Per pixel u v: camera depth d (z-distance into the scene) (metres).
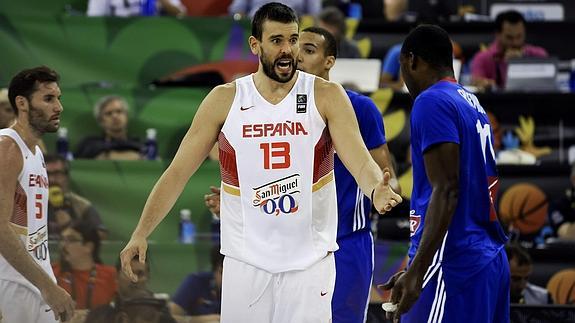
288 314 14.32
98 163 25.52
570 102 28.09
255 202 14.36
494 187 15.73
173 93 27.31
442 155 14.63
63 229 25.08
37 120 18.42
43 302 18.47
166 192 14.55
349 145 14.21
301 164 14.30
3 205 17.80
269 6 14.30
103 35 28.75
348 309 17.81
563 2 34.88
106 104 27.02
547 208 26.34
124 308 23.58
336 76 27.66
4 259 18.17
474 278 15.01
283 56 14.18
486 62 30.31
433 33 15.66
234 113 14.41
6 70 28.39
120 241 25.27
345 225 17.78
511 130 28.33
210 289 23.73
